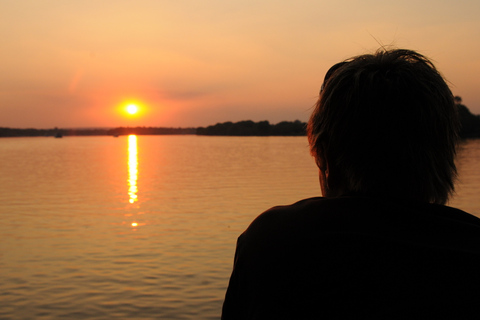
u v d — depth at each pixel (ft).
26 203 58.18
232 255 29.60
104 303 21.65
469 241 3.01
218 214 46.93
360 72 3.36
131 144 382.63
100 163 149.38
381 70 3.35
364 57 3.53
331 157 3.47
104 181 88.48
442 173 3.32
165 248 31.83
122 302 21.72
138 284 24.21
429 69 3.40
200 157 176.76
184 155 195.93
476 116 262.06
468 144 225.56
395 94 3.24
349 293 2.99
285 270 3.14
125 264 27.99
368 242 3.02
